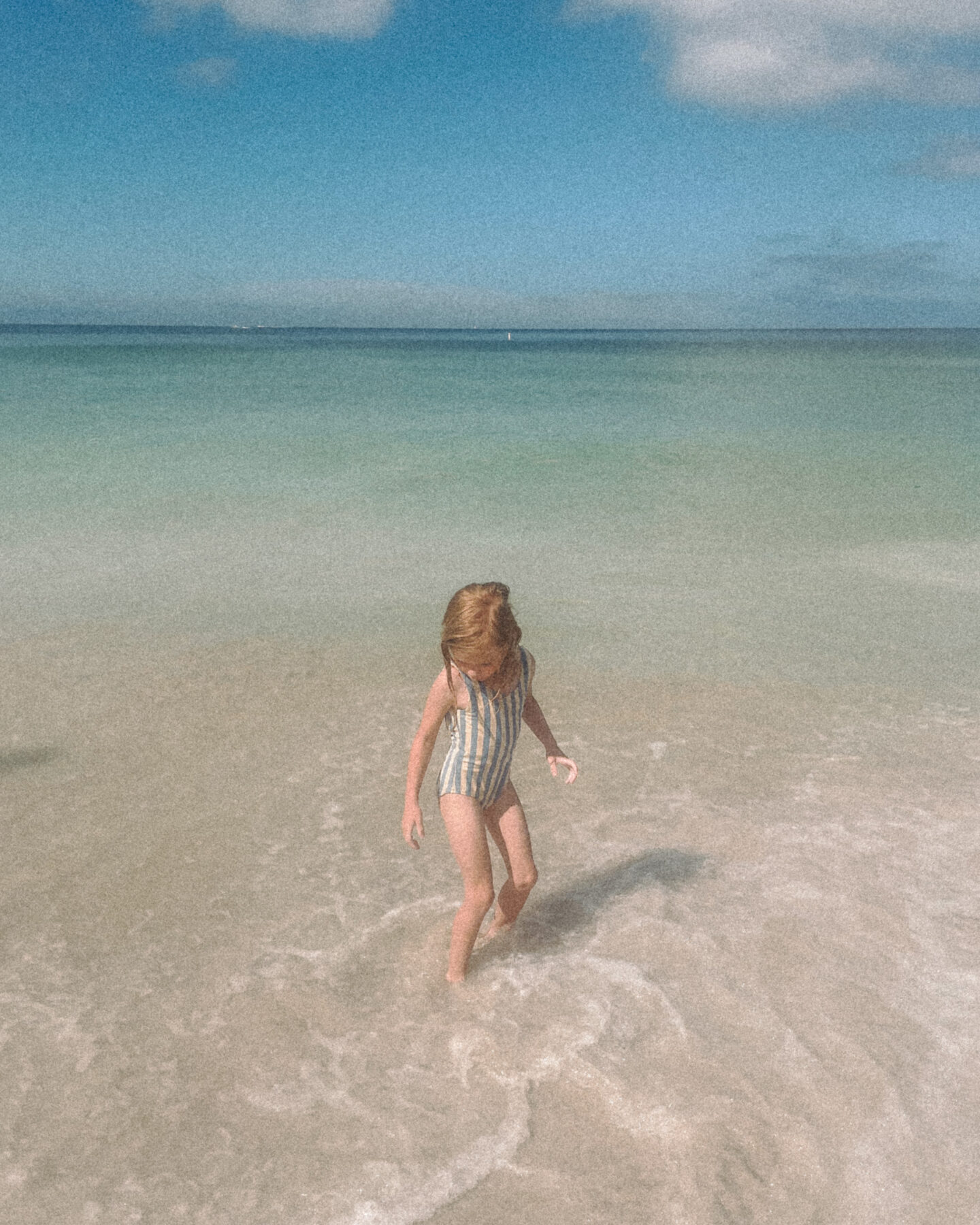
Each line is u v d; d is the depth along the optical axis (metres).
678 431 19.75
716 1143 2.56
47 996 3.15
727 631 7.05
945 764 4.85
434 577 8.66
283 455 16.00
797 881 3.79
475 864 3.13
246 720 5.44
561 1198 2.41
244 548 9.70
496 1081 2.79
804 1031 2.97
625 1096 2.72
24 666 6.23
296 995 3.16
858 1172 2.48
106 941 3.45
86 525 10.62
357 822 4.33
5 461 14.80
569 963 3.30
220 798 4.54
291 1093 2.76
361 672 6.22
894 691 5.85
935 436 18.89
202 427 19.52
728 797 4.51
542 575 8.74
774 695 5.80
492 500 12.39
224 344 92.56
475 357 65.19
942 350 85.19
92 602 7.73
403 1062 2.87
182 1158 2.54
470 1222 2.35
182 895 3.74
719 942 3.41
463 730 3.20
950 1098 2.71
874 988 3.17
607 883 3.80
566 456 16.17
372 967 3.31
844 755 4.95
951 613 7.49
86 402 24.28
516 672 3.16
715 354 73.69
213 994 3.17
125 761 4.91
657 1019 3.03
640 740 5.16
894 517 11.28
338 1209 2.39
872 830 4.18
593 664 6.35
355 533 10.48
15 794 4.53
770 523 11.01
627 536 10.37
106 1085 2.78
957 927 3.49
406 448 17.03
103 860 3.98
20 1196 2.43
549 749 3.50
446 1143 2.58
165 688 5.90
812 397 29.08
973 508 11.80
